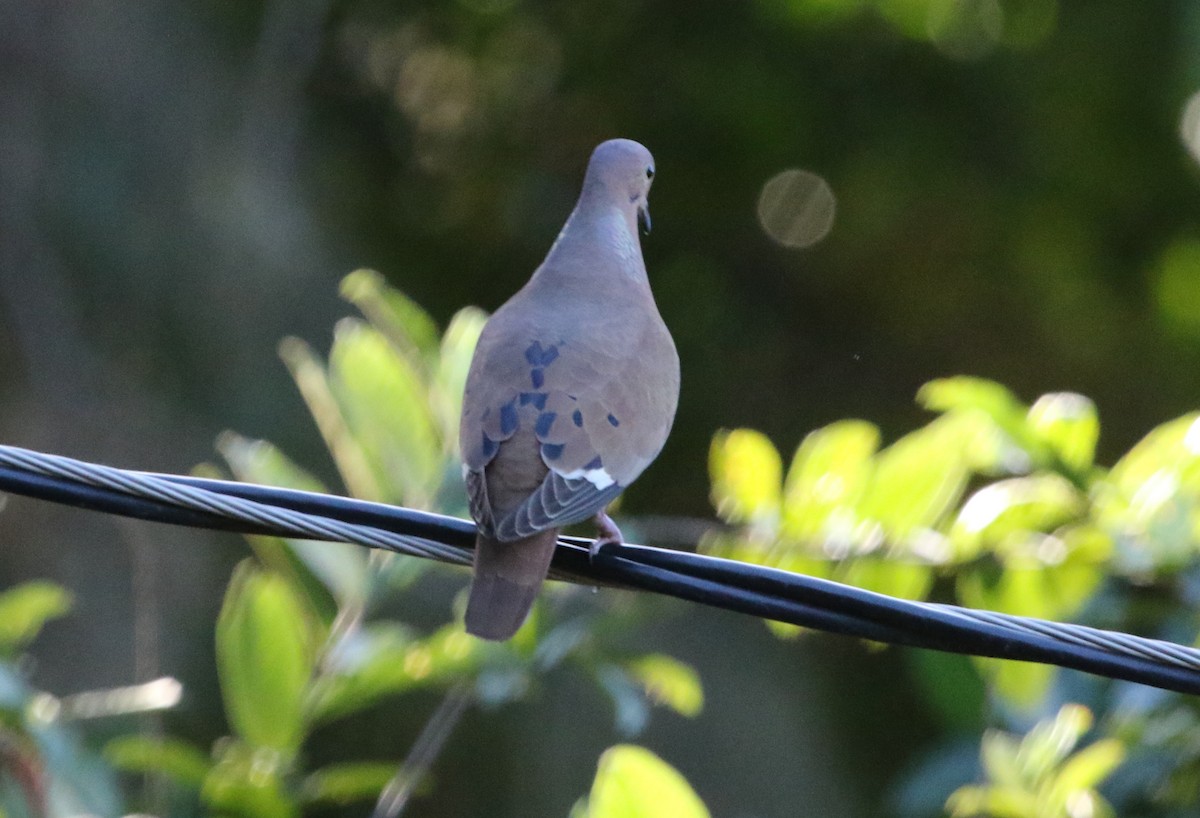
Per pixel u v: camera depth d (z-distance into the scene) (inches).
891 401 722.8
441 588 506.6
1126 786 338.6
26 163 625.9
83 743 348.2
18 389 607.5
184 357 627.2
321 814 526.3
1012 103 706.8
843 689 629.3
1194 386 716.0
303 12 682.8
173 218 643.5
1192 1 663.1
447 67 727.1
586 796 541.6
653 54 718.5
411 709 560.7
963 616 234.8
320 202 693.3
